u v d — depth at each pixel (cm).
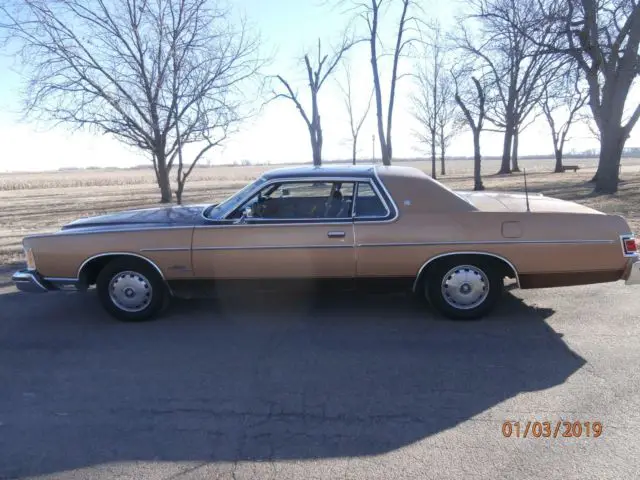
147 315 522
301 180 511
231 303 580
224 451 297
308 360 421
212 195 2475
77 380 394
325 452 293
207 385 381
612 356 416
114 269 516
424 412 335
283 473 274
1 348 462
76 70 1355
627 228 487
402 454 289
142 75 1359
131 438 313
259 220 500
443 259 494
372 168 535
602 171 1734
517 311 534
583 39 1470
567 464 277
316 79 1986
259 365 414
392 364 410
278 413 339
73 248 508
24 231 1315
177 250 500
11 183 5806
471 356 422
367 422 325
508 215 487
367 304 565
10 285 699
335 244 489
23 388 383
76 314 559
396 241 486
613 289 609
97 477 275
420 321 508
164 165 1636
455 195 499
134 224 529
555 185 2241
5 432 322
